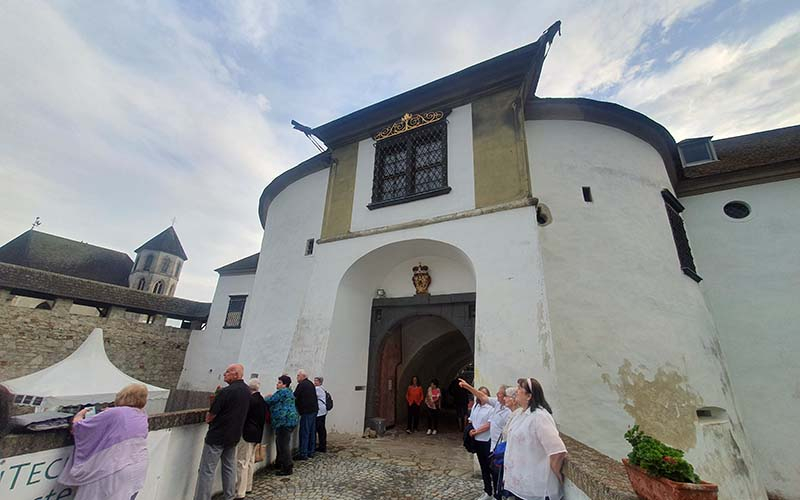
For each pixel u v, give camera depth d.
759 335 7.70
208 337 17.47
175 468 3.59
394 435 7.82
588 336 6.06
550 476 2.58
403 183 8.05
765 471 6.93
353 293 8.09
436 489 4.43
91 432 2.50
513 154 6.93
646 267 6.82
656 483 1.94
